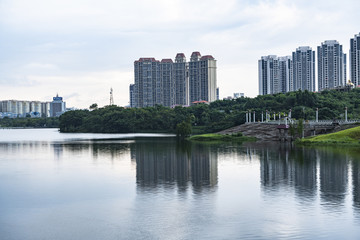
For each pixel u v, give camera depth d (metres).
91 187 74.25
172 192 68.88
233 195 65.81
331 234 46.59
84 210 58.19
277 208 57.41
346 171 87.19
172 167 99.00
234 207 58.31
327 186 71.62
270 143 168.62
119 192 69.56
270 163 101.81
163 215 54.91
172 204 60.53
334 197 63.25
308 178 79.62
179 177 83.81
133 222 52.19
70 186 75.44
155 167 99.44
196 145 166.12
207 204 60.22
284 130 177.88
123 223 51.88
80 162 111.38
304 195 64.94
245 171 90.00
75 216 55.34
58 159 119.56
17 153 140.38
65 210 58.34
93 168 98.88
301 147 142.88
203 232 48.00
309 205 58.69
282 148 141.50
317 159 106.81
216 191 69.06
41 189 73.00
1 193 69.88
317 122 184.38
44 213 57.03
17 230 49.97
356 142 143.38
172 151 140.12
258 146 154.25
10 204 62.16
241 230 48.41
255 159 110.88
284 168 93.00
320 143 147.88
